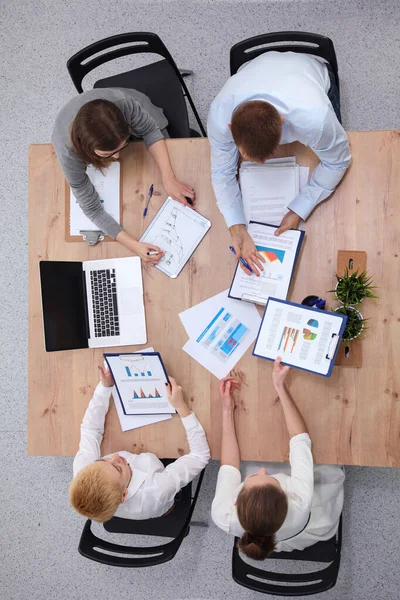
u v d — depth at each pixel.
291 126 1.51
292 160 1.76
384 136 1.72
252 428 1.79
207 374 1.82
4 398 2.61
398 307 1.72
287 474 1.88
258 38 1.80
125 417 1.86
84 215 1.89
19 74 2.63
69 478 2.55
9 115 2.63
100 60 1.94
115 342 1.85
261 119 1.33
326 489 1.85
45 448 1.90
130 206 1.87
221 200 1.76
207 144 1.82
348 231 1.75
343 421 1.74
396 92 2.36
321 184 1.70
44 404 1.90
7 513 2.58
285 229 1.74
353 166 1.74
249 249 1.76
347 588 2.34
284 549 1.83
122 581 2.48
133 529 1.98
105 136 1.49
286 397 1.73
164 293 1.85
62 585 2.52
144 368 1.78
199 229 1.83
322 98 1.47
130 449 1.86
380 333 1.73
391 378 1.72
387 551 2.32
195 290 1.83
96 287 1.87
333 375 1.75
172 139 1.84
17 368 2.61
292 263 1.75
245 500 1.55
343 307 1.68
